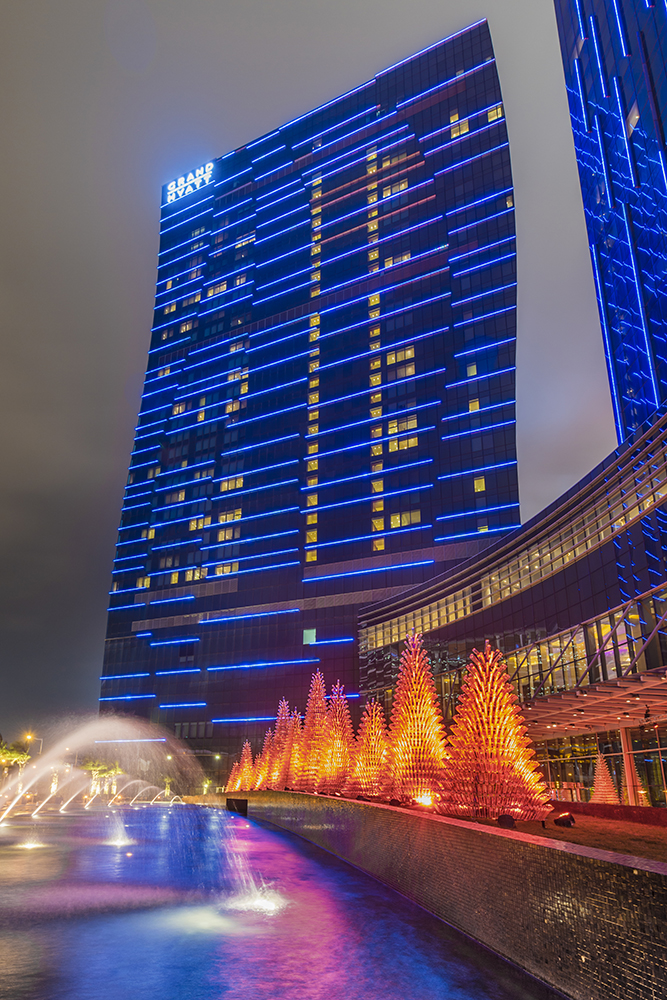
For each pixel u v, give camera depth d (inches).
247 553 4722.0
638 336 2231.8
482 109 4694.9
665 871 260.7
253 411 5123.0
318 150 5625.0
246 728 4328.3
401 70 5255.9
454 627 2378.2
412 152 4948.3
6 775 4249.5
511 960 390.3
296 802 1421.0
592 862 308.3
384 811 738.8
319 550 4360.2
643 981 261.9
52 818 2005.4
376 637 3117.6
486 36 4854.8
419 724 1023.0
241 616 4581.7
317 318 5029.5
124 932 480.1
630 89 2352.4
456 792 837.8
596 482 1589.6
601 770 1259.2
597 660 1503.4
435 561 3848.4
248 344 5398.6
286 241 5546.3
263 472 4852.4
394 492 4141.2
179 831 1473.9
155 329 6156.5
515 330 4084.6
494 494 3809.1
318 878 749.9
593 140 2741.1
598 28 2669.8
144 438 5762.8
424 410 4212.6
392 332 4557.1
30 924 502.6
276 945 442.0
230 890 665.6
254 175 6082.7
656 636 1273.4
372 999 329.1
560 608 1718.8
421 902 578.6
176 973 375.2
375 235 4936.0
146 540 5359.3
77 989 343.9
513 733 847.7
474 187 4539.9
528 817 813.2
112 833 1403.8
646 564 1347.2
